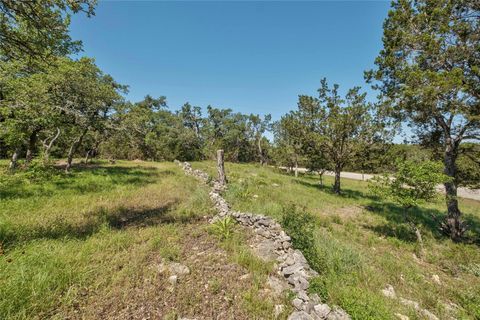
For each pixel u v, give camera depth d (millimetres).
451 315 3854
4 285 3141
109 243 4945
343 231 7922
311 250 4965
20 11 4539
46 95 10891
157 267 4219
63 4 4578
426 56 7703
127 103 17750
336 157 16344
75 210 7137
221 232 5965
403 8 8305
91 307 3146
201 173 16469
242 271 4316
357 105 15070
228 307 3361
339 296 3676
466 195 21375
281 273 4324
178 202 8930
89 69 13484
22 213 6383
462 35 7055
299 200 11602
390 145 14430
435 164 6988
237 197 10055
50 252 4230
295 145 22641
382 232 8320
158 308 3242
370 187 8148
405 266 5621
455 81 6355
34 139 13422
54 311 3010
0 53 5707
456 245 7402
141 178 14055
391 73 8930
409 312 3621
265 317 3205
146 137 19391
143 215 7301
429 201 7117
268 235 5949
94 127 15625
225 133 50406
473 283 5195
